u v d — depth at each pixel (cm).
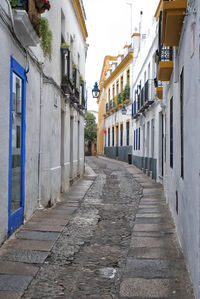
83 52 1686
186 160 465
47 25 745
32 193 754
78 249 545
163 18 523
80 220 741
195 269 363
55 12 923
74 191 1183
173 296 371
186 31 468
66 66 1062
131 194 1134
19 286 396
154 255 509
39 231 632
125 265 468
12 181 589
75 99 1286
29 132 711
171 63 720
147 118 1769
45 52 810
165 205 916
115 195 1115
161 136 1418
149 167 1711
